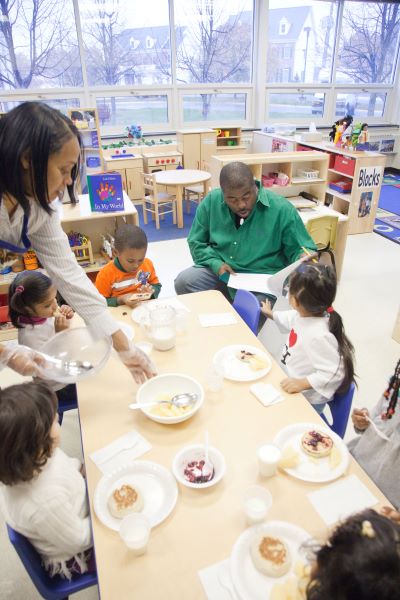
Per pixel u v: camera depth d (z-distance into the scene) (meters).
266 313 1.95
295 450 1.13
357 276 3.83
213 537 0.91
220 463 1.07
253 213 2.36
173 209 5.21
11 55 5.24
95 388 1.39
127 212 2.81
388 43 6.81
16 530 0.96
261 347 1.59
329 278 1.49
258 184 2.42
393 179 7.06
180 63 6.04
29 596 1.46
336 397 1.52
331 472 1.06
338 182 4.88
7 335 2.90
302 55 6.48
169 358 1.53
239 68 6.38
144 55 5.83
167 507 0.97
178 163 5.75
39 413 0.97
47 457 1.00
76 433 2.13
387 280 3.75
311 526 0.93
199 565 0.86
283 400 1.32
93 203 2.79
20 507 0.97
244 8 6.01
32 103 1.04
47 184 1.09
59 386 1.74
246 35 6.20
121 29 5.57
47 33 5.26
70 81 5.62
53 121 1.04
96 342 1.42
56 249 1.42
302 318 1.58
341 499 0.99
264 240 2.40
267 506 0.95
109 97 5.86
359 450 1.33
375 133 7.23
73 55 5.49
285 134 5.79
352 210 4.67
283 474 1.07
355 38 6.59
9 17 5.05
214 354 1.54
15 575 1.52
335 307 3.31
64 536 0.99
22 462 0.94
